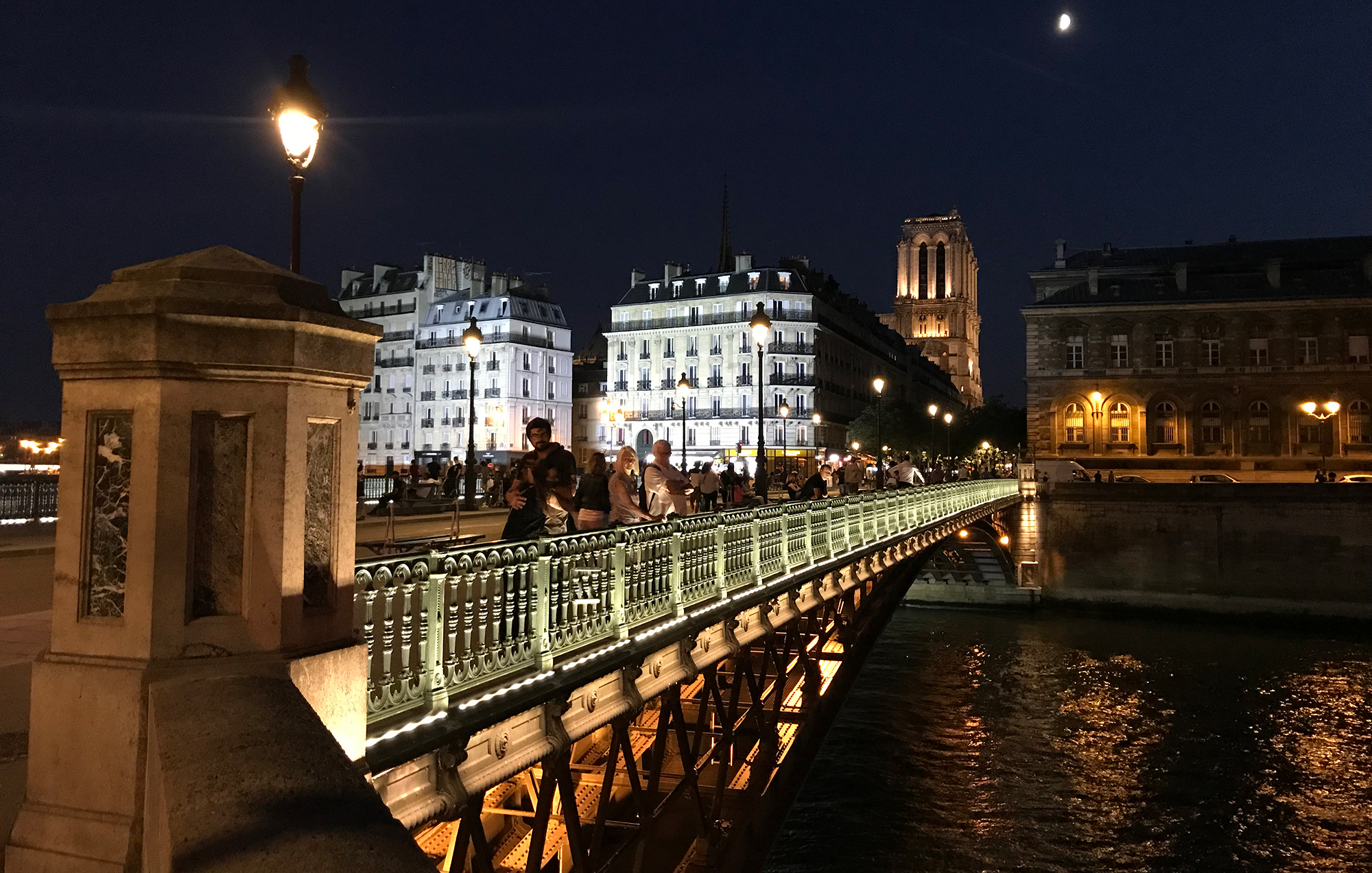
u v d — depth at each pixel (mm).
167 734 3049
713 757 11633
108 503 4039
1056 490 54656
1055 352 67812
